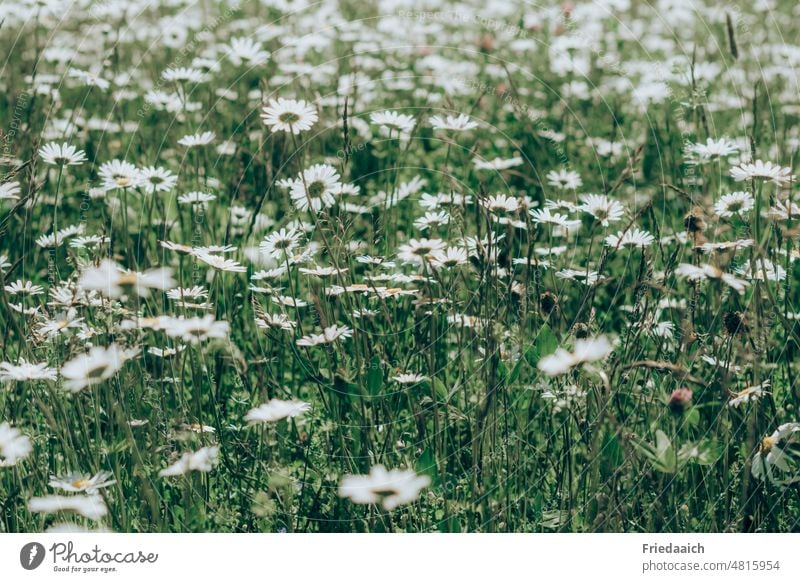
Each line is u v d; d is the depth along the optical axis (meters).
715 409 2.77
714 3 4.26
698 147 2.97
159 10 3.73
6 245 3.07
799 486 2.74
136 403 2.79
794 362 2.89
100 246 2.84
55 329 2.78
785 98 3.46
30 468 2.75
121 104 3.38
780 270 2.86
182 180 3.25
